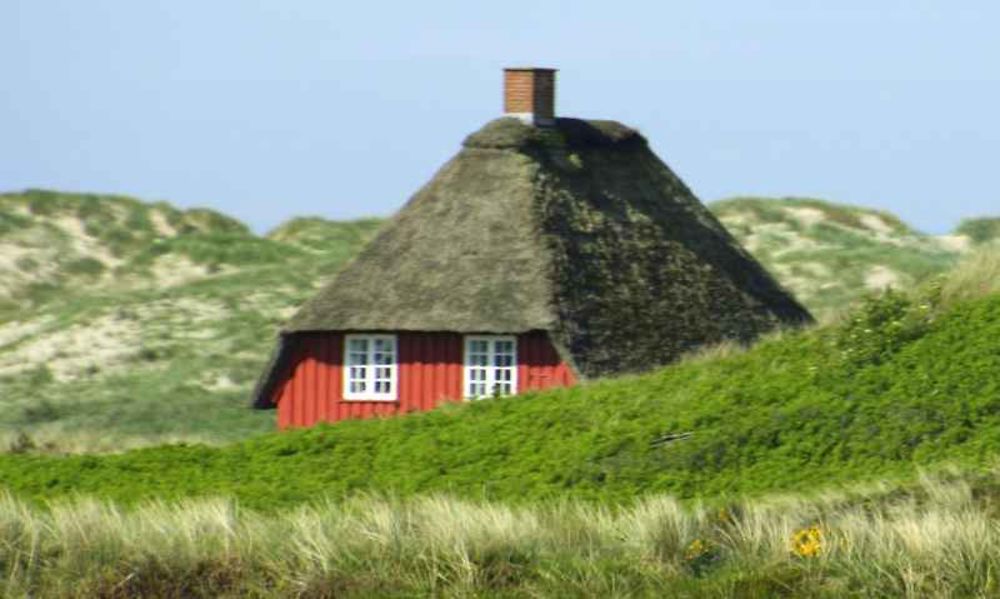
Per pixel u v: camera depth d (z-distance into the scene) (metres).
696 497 74.50
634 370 120.62
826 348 91.69
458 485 80.12
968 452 76.75
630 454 82.00
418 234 128.25
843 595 51.44
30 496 80.81
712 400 87.56
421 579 54.06
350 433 91.75
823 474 77.31
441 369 123.12
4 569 56.44
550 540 56.84
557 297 121.81
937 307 93.56
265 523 59.28
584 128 139.00
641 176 139.62
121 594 54.78
